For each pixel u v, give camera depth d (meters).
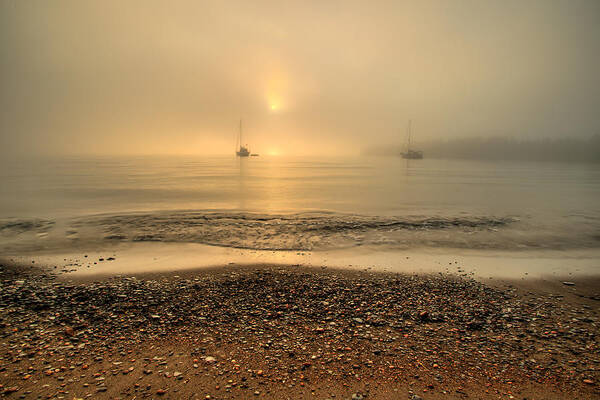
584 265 12.12
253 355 6.01
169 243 15.31
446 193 41.62
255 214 24.14
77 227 18.84
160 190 42.25
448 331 7.01
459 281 10.27
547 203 32.31
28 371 5.39
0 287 9.29
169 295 8.77
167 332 6.81
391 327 7.16
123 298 8.51
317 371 5.54
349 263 12.23
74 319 7.32
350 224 20.34
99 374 5.36
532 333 6.95
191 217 22.45
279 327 7.11
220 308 8.02
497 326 7.25
